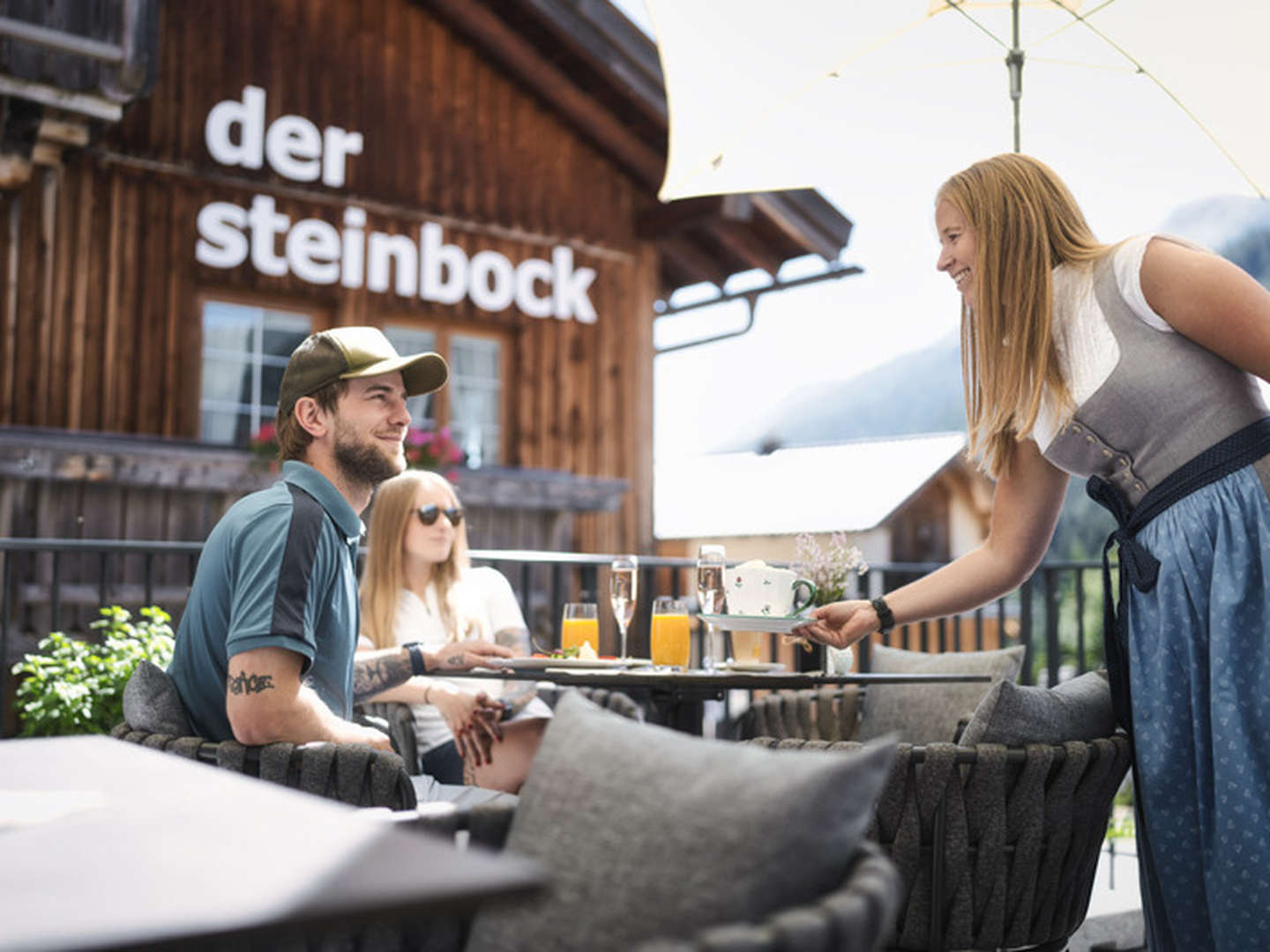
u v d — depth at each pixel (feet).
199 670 6.34
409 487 10.75
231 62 28.17
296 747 5.58
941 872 5.98
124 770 4.07
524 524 29.78
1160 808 6.39
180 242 27.17
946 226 7.30
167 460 24.36
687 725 8.73
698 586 8.87
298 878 2.61
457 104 31.60
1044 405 6.98
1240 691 6.06
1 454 22.82
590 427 33.12
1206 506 6.35
